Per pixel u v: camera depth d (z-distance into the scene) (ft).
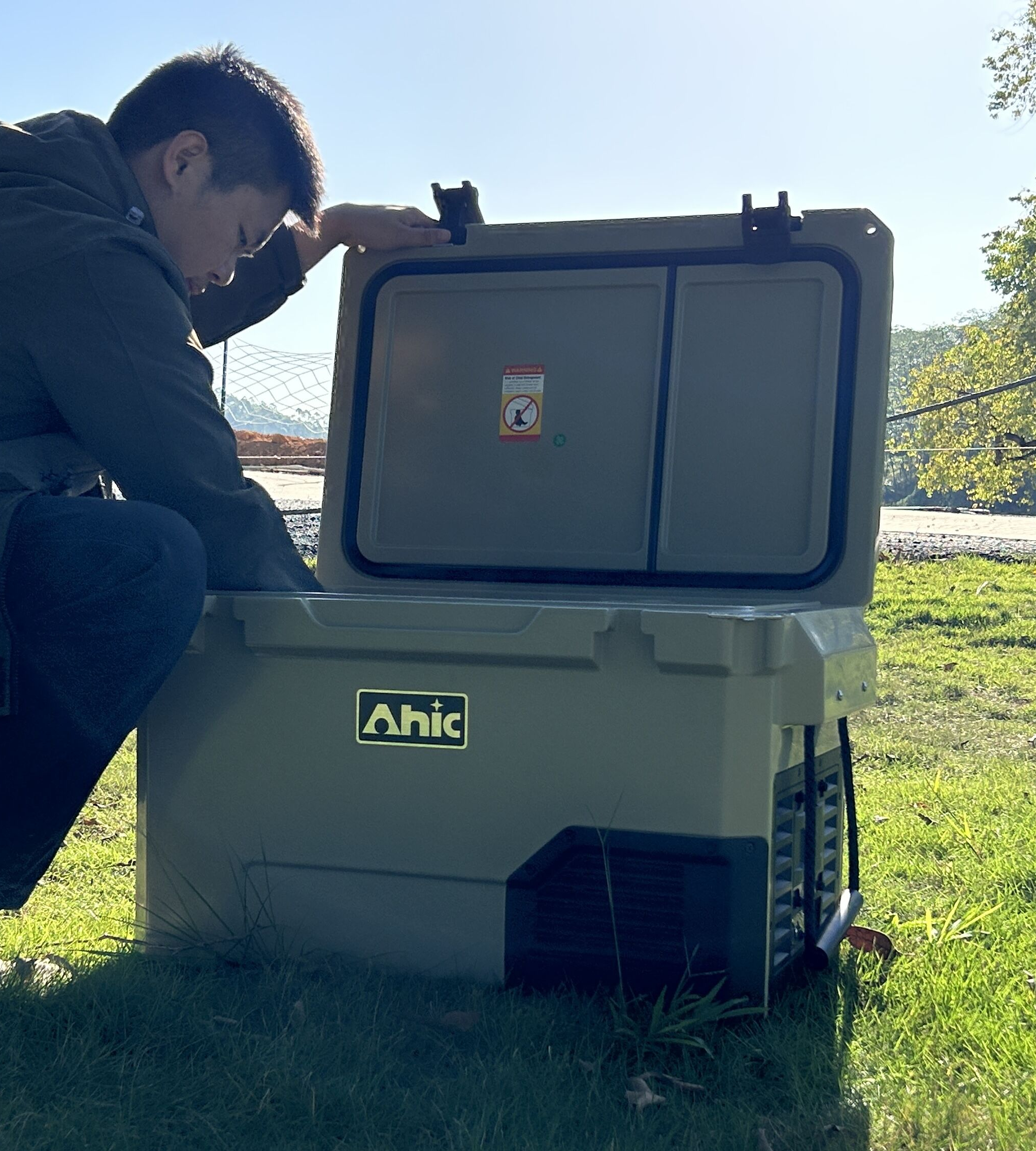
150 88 6.97
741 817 5.84
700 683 5.86
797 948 6.53
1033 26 124.77
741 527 8.86
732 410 8.94
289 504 37.83
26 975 6.28
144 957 6.61
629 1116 5.09
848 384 8.72
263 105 7.01
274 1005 5.98
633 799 5.97
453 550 9.41
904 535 55.16
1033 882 9.57
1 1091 4.93
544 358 9.35
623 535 9.11
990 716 20.33
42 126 6.82
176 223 7.06
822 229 8.76
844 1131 5.13
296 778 6.48
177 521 6.13
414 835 6.31
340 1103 5.00
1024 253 149.89
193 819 6.66
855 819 7.65
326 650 6.35
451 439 9.48
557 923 6.14
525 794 6.13
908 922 8.40
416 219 9.47
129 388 6.29
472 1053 5.62
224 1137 4.73
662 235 9.05
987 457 160.97
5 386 6.29
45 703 5.85
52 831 6.12
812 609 6.63
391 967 6.37
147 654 5.97
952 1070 5.83
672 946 5.96
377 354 9.59
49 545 5.84
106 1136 4.62
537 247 9.30
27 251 6.24
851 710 6.61
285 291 9.34
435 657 6.21
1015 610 33.14
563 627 5.94
